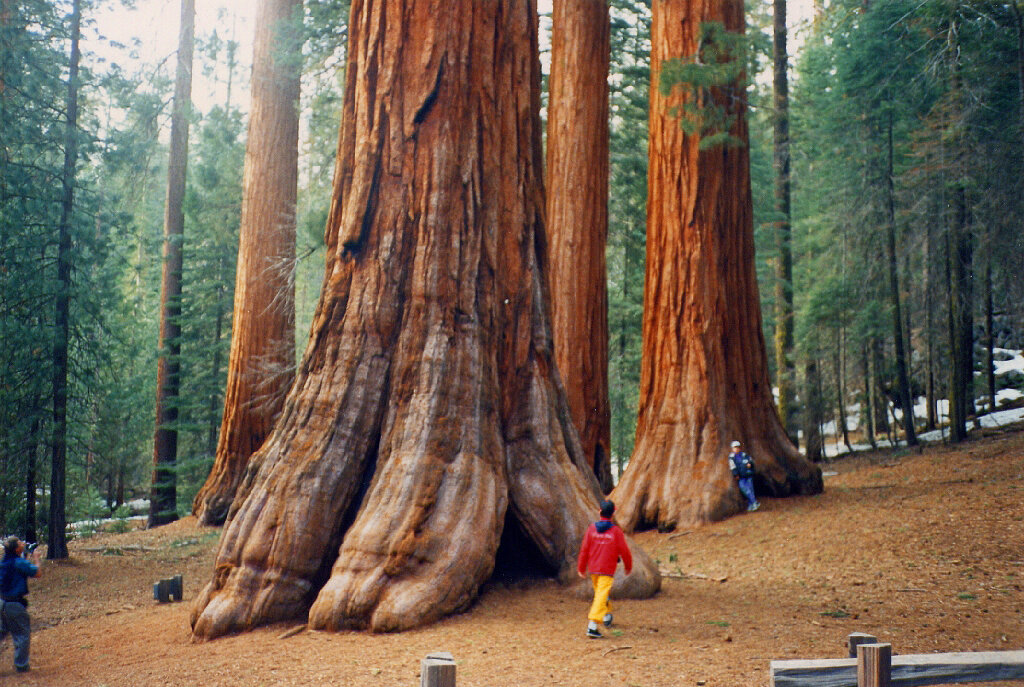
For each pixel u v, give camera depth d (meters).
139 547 20.73
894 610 9.17
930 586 10.23
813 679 4.00
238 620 9.34
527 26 12.39
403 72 11.31
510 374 11.51
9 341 18.16
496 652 7.67
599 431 19.94
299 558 9.67
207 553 19.44
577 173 20.36
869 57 24.30
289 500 9.93
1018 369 30.97
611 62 26.84
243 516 10.04
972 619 8.57
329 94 23.77
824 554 12.86
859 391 34.16
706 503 17.06
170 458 27.94
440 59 11.28
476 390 10.67
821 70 28.78
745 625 8.61
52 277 19.09
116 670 8.41
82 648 10.44
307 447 10.29
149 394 31.86
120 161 20.70
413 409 10.33
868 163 26.80
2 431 18.06
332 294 11.06
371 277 10.94
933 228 23.75
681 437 18.16
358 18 11.83
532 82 12.48
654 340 19.20
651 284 19.42
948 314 25.08
